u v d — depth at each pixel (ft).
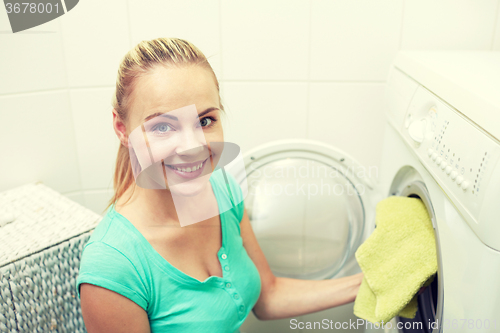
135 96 1.92
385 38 3.44
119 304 1.90
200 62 1.97
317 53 3.51
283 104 3.67
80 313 2.76
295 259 3.40
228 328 2.23
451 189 1.89
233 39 3.48
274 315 2.73
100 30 3.39
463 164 1.80
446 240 2.02
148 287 2.01
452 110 2.03
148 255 2.01
